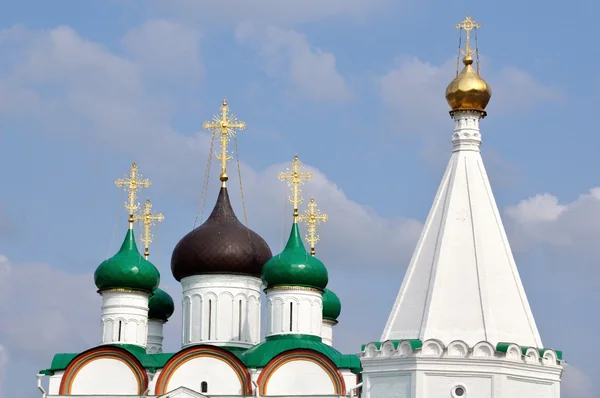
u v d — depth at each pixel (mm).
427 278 77375
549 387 76625
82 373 103125
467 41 82000
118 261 106062
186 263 108000
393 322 77188
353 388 98875
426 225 78938
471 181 79312
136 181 109562
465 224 78312
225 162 110938
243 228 109250
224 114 111812
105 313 106000
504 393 74812
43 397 103125
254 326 107938
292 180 107312
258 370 101750
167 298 115875
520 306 77312
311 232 118062
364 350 76812
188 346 106625
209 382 102125
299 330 103750
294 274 103938
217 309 107312
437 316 76250
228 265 107438
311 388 101062
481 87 80312
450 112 80812
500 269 77625
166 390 102000
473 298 76562
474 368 74875
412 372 75062
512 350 75312
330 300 116438
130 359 103000
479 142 80375
